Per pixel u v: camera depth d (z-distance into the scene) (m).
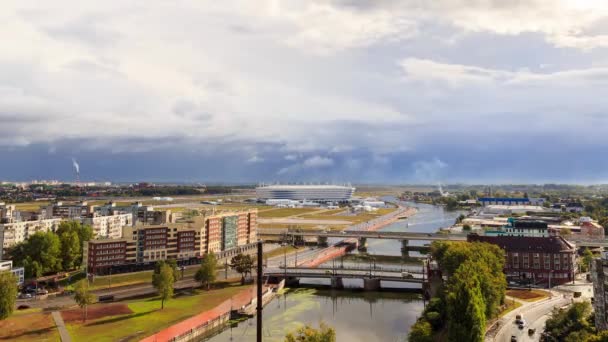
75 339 163.12
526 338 156.50
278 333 184.38
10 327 172.75
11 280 179.12
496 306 168.12
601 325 147.25
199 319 189.75
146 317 189.38
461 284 140.12
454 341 129.62
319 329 186.25
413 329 147.25
